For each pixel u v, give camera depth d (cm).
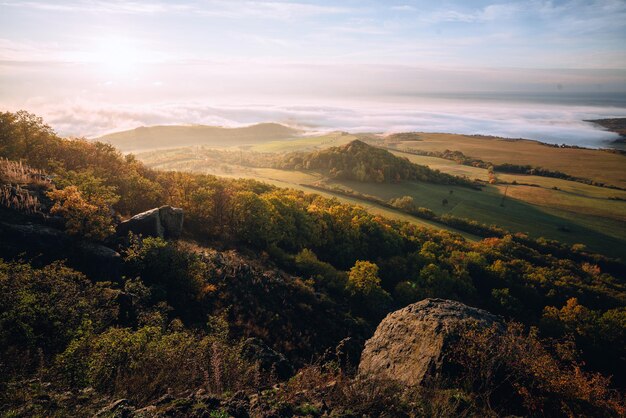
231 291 2816
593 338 4728
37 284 1370
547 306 5347
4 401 670
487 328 1054
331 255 6156
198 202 4538
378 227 6881
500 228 10431
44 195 2428
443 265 6212
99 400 711
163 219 3170
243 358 1247
